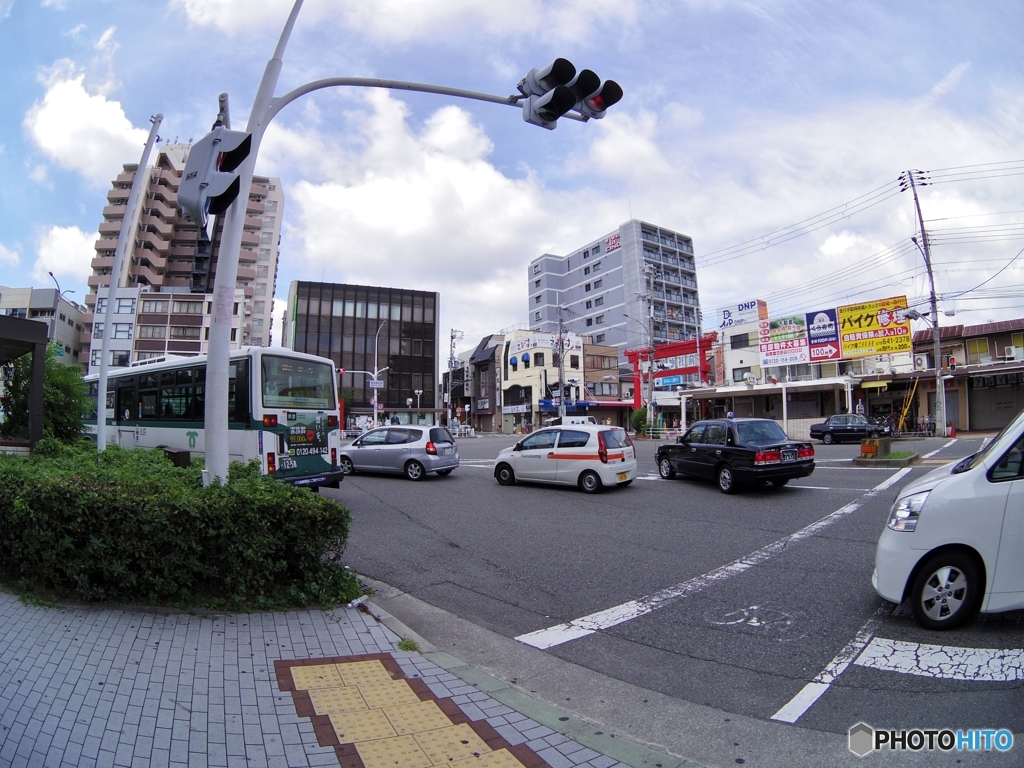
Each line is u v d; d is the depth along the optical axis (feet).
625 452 44.60
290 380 38.42
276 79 21.08
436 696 12.51
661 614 17.90
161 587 16.17
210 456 19.54
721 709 12.21
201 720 10.98
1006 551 13.93
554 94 23.04
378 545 27.53
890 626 15.72
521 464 46.98
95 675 12.36
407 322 237.66
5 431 43.70
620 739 11.07
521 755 10.37
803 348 115.24
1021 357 101.09
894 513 15.98
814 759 10.25
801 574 20.98
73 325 195.83
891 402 113.70
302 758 9.98
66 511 16.20
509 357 212.64
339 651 14.55
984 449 16.08
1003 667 12.92
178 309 193.88
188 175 17.61
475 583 21.75
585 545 26.91
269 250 238.07
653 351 143.23
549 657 15.21
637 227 251.39
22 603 16.03
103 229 206.49
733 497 38.86
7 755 9.36
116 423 50.34
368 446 55.21
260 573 16.94
